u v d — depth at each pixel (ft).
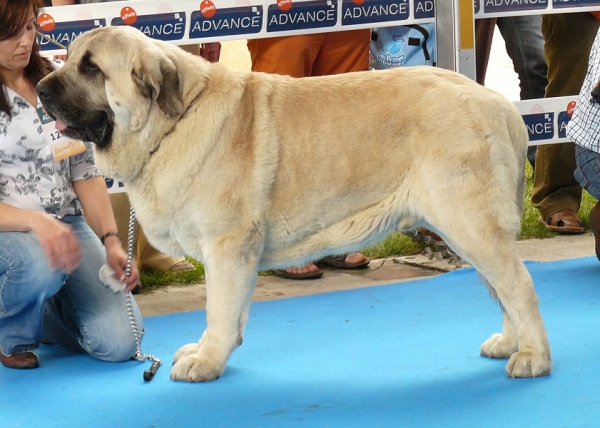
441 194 10.93
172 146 11.08
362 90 11.47
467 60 17.93
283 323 14.35
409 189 11.28
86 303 12.62
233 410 10.44
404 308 14.97
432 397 10.60
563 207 20.58
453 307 14.88
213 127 11.03
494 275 11.05
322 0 17.11
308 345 13.08
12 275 11.89
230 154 11.07
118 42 10.89
